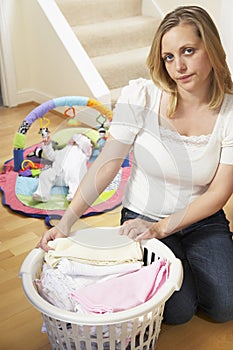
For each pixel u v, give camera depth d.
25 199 2.51
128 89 1.63
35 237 2.22
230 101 1.61
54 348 1.53
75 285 1.58
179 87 1.57
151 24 4.09
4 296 1.85
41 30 3.61
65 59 3.49
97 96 3.32
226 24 3.66
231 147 1.60
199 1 3.86
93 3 3.93
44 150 1.64
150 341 1.50
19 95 3.88
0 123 3.52
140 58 3.83
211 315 1.71
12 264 2.03
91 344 1.43
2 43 3.64
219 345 1.64
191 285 1.69
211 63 1.50
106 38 3.83
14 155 2.76
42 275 1.58
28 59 3.84
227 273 1.66
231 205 2.46
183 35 1.45
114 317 1.30
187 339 1.66
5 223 2.33
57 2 3.74
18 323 1.73
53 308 1.34
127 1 4.14
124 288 1.52
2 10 3.55
